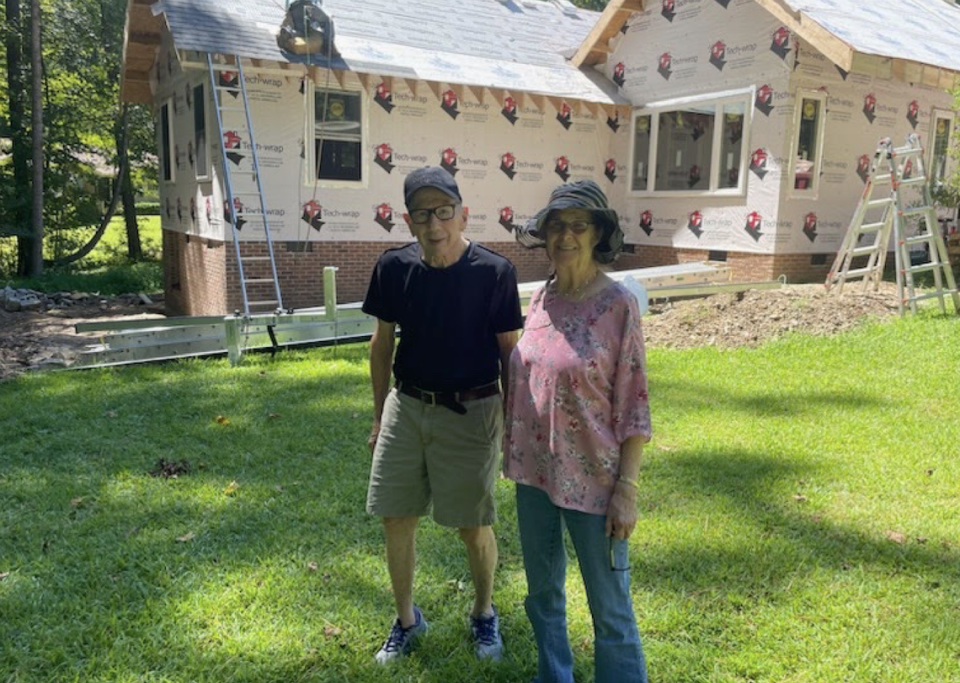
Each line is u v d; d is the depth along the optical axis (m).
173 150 14.71
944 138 14.38
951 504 4.45
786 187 12.38
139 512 4.46
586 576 2.51
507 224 14.06
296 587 3.57
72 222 24.44
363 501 4.62
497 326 2.85
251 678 2.93
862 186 13.29
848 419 6.09
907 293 10.28
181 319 8.76
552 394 2.45
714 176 13.32
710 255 13.55
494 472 2.93
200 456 5.45
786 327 9.09
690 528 4.16
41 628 3.25
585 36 17.03
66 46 23.28
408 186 2.76
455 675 2.94
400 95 12.74
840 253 10.05
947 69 11.52
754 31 12.44
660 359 8.34
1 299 16.02
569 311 2.47
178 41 10.57
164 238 16.23
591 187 2.41
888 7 13.85
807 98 12.26
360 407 6.68
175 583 3.60
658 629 3.21
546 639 2.73
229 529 4.22
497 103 13.64
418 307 2.83
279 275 12.18
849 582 3.56
